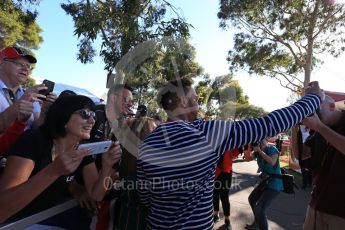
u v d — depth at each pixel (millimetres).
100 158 2492
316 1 19531
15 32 15734
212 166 1775
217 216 5918
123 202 2232
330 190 2436
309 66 20562
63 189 2117
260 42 22188
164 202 1794
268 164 5023
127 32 6309
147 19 6750
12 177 1747
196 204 1774
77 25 6926
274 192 5004
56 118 1893
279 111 1770
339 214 2410
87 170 2258
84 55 8977
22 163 1779
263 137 1720
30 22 10664
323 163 2525
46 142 1880
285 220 6332
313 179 2668
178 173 1727
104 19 6902
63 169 1514
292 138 2762
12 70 3283
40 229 2037
